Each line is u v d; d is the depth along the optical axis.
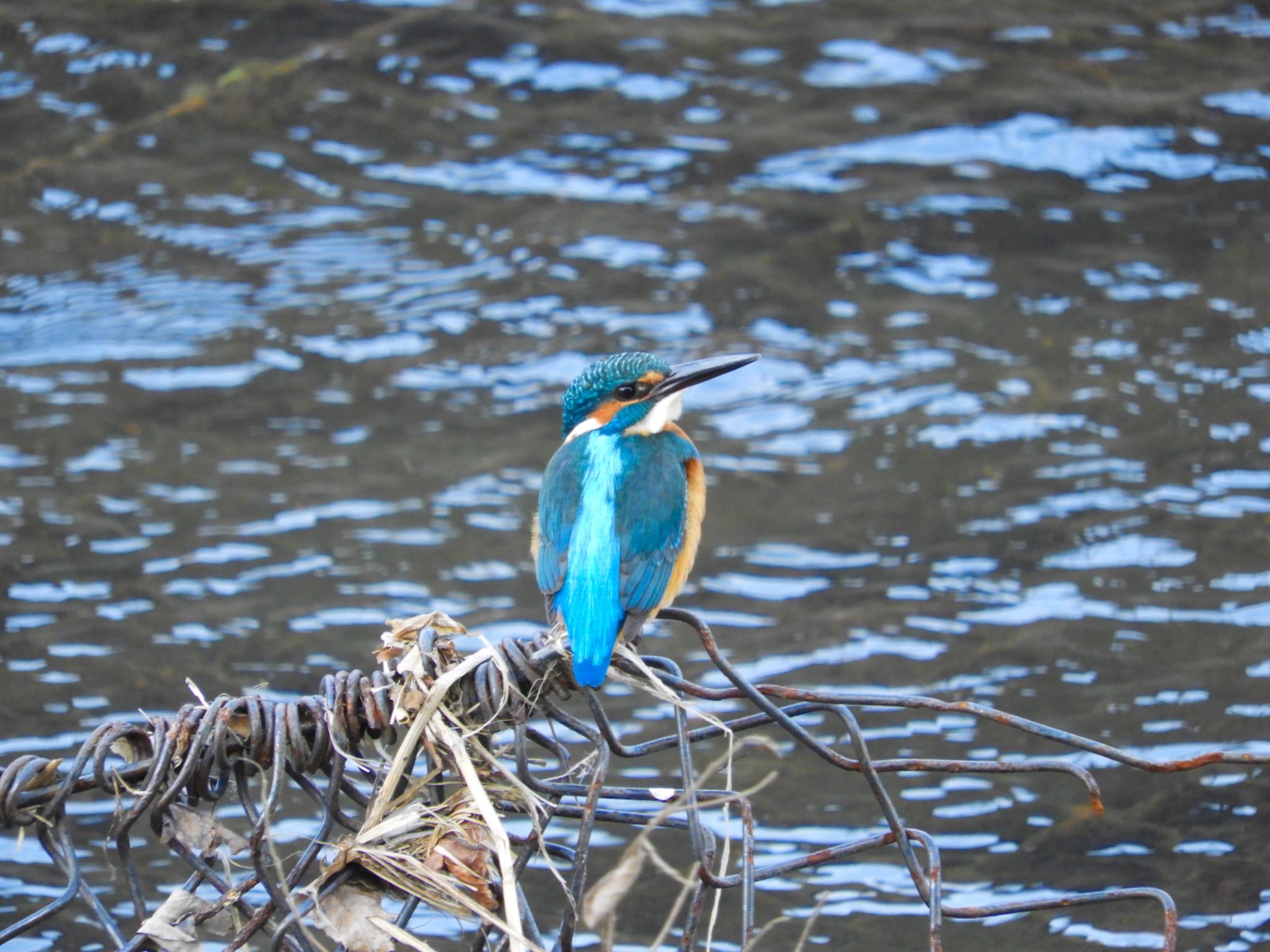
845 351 16.67
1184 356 16.23
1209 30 22.81
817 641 12.39
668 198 19.75
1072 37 22.75
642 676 6.66
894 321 17.17
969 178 19.78
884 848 10.29
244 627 12.48
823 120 21.16
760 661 12.17
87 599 12.81
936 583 13.01
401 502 14.27
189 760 4.95
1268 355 16.12
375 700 5.14
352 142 21.05
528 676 5.26
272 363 16.56
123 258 18.69
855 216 19.14
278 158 20.73
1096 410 15.37
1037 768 4.99
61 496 14.27
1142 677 11.70
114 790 4.99
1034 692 11.61
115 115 21.66
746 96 21.73
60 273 18.30
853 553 13.49
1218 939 9.30
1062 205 19.19
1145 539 13.39
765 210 19.34
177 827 5.11
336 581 13.12
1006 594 12.84
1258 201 19.05
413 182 20.22
